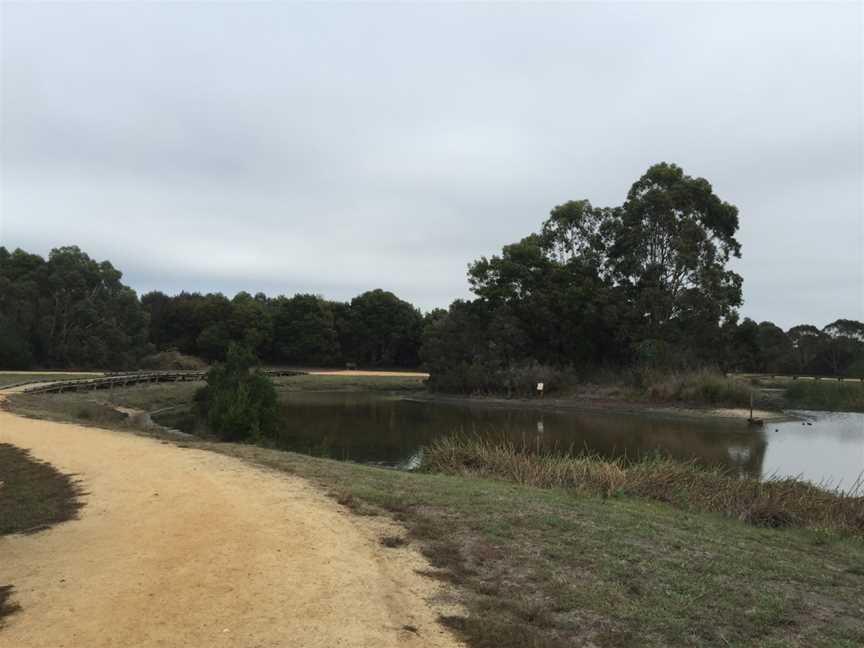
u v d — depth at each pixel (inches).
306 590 227.9
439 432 1213.1
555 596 231.6
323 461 548.1
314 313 3467.0
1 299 2345.0
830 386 1779.0
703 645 197.0
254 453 569.6
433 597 227.8
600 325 2076.8
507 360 2150.6
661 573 260.8
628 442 1093.1
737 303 2015.3
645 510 411.8
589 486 519.5
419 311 3786.9
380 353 3663.9
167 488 402.9
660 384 1737.2
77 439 634.8
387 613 210.5
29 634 188.4
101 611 206.2
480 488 435.8
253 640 186.7
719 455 953.5
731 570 271.0
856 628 216.8
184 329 3403.1
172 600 216.4
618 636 199.9
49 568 249.9
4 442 599.8
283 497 378.6
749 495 488.4
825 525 426.6
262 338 3344.0
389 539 295.7
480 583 244.2
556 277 2158.0
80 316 2493.8
